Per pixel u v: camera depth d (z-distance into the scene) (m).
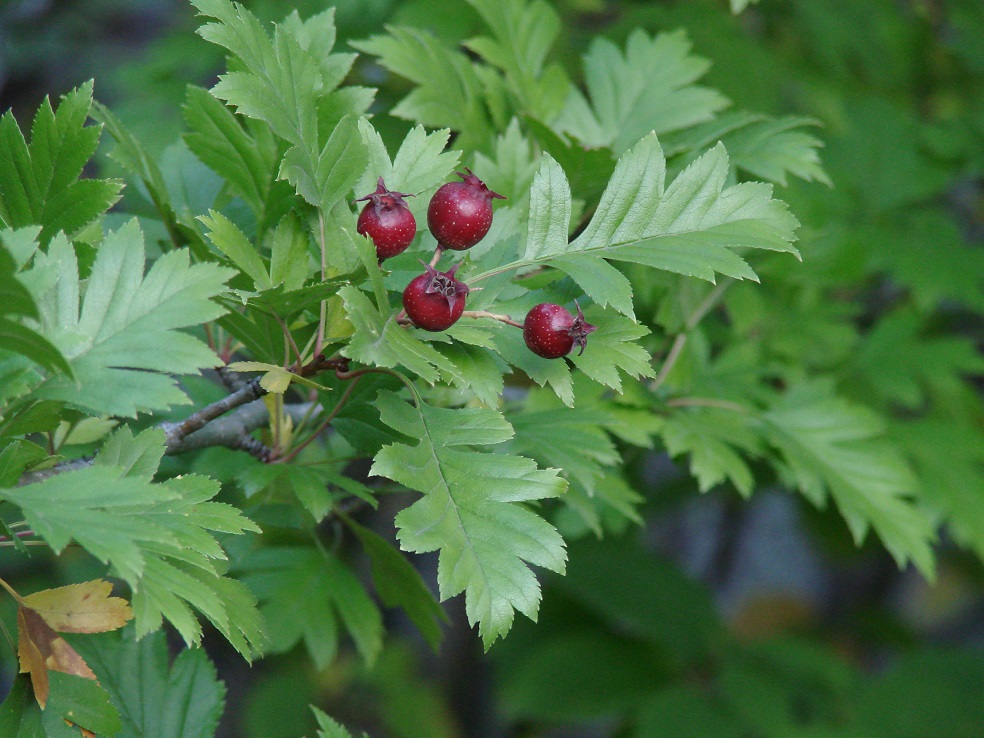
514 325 0.89
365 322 0.86
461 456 0.87
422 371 0.86
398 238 0.88
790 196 1.12
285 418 0.95
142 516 0.87
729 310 1.15
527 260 0.89
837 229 1.19
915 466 1.28
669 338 1.07
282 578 1.02
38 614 0.87
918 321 1.36
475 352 0.89
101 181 0.89
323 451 0.98
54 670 0.87
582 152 0.98
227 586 0.89
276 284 0.90
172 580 0.85
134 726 0.94
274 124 0.89
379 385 0.93
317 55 0.95
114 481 0.84
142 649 0.95
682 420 1.05
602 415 0.98
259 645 0.89
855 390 1.32
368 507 1.07
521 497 0.87
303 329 0.91
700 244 0.88
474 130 1.03
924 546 1.07
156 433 0.88
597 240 0.89
